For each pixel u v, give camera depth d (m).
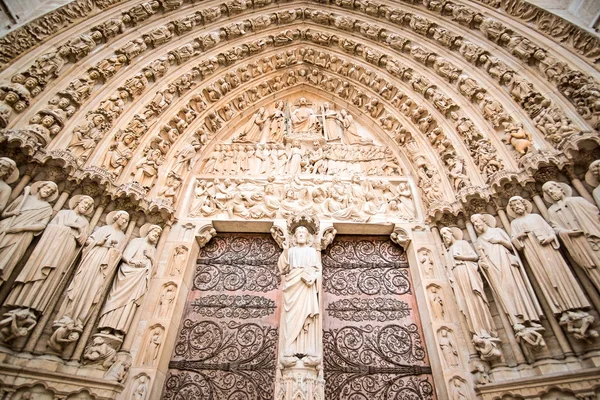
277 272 7.18
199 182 8.17
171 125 8.23
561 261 4.91
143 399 5.00
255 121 9.73
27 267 4.69
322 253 7.46
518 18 7.38
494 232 5.81
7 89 5.58
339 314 6.68
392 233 7.43
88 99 6.83
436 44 8.67
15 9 6.15
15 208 5.04
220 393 5.73
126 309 5.39
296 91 10.77
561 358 4.66
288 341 5.26
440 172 7.53
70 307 4.85
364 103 9.84
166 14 8.69
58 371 4.58
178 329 6.34
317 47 10.41
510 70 7.11
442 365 5.45
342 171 8.49
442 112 8.05
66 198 5.81
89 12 7.34
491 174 6.42
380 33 9.45
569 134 5.69
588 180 5.38
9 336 4.35
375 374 5.98
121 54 7.57
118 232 5.96
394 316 6.63
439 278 6.45
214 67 9.23
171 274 6.50
